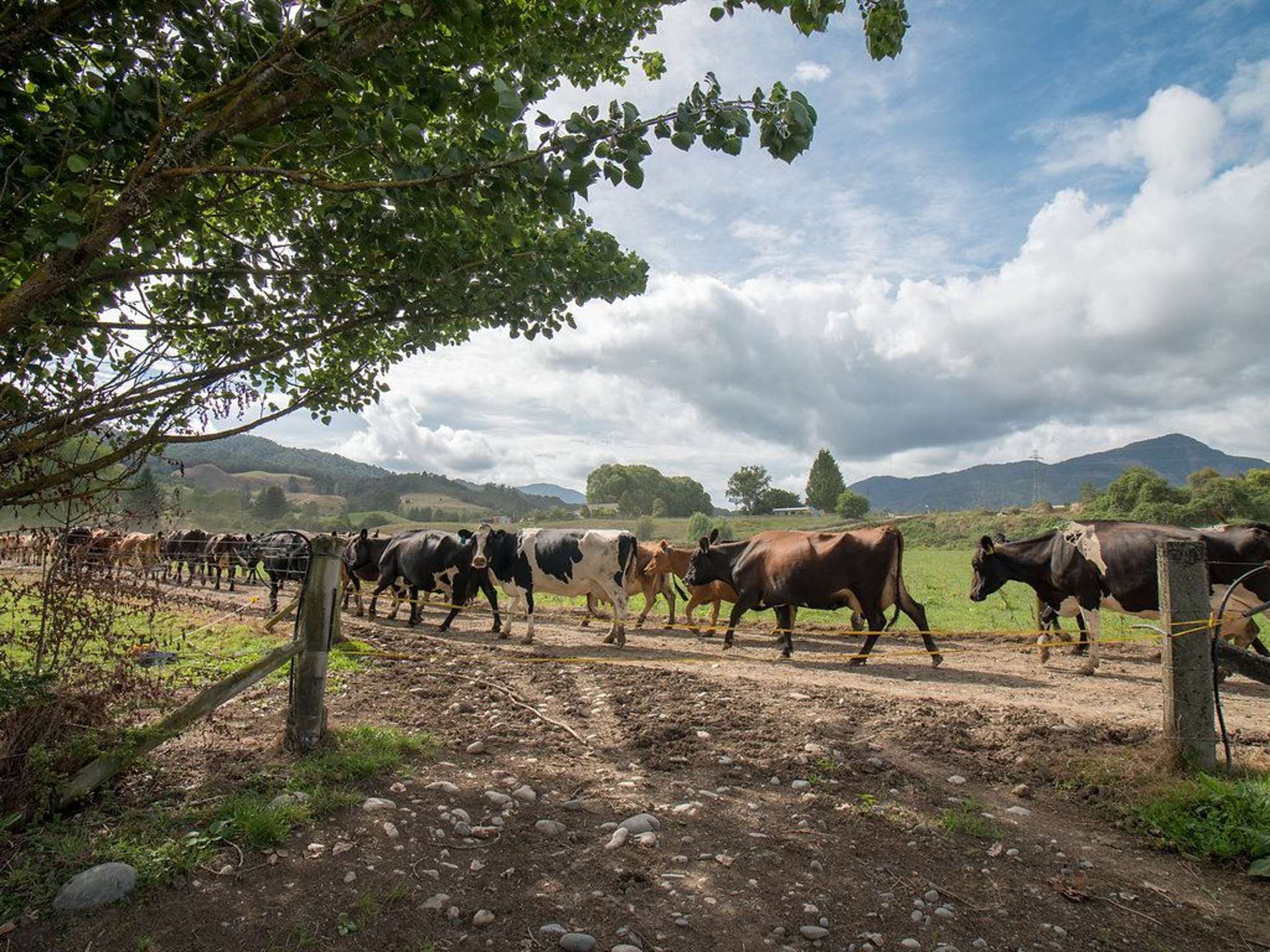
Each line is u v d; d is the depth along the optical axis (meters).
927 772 5.71
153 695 5.32
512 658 9.56
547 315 5.04
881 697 7.89
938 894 3.91
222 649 9.05
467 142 4.43
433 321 5.00
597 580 12.59
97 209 3.56
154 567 5.04
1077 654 11.73
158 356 4.23
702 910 3.66
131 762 4.59
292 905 3.49
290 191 4.39
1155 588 9.70
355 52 3.65
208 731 5.75
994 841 4.54
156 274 4.41
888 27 3.91
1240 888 4.11
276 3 3.44
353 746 5.45
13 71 3.64
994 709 7.29
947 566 35.78
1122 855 4.46
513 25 4.31
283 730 5.43
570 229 4.91
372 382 5.80
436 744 5.80
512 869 3.93
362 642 10.41
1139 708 7.74
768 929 3.54
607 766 5.62
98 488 4.20
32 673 4.64
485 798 4.78
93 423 4.02
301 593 5.40
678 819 4.63
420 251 4.57
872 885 3.97
